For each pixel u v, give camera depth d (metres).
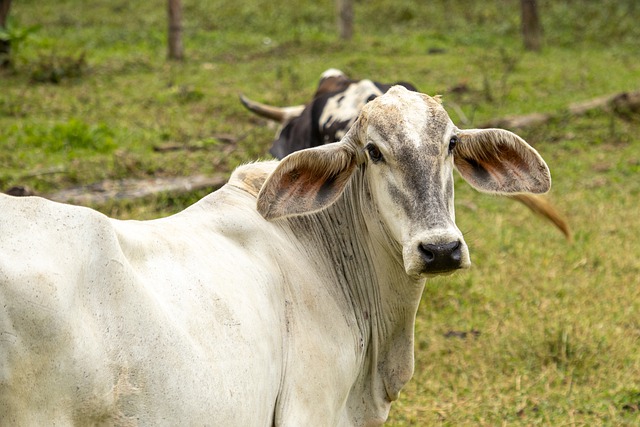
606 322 8.73
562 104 17.08
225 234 4.73
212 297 4.22
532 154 5.05
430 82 19.12
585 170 13.54
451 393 7.55
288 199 4.93
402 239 4.70
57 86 18.27
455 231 4.55
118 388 3.73
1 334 3.39
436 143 4.74
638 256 10.43
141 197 11.12
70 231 3.72
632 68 21.00
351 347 5.09
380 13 28.06
